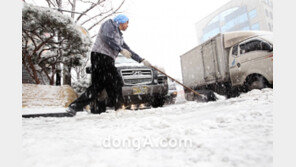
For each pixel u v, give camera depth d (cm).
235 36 638
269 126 132
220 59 673
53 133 158
